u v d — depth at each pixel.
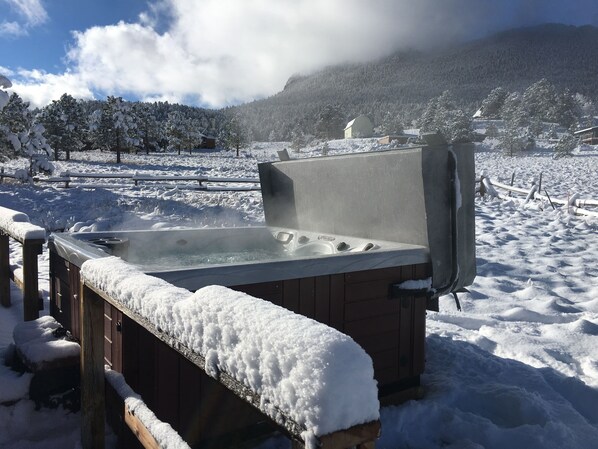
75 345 2.14
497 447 2.09
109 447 1.84
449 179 2.51
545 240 7.77
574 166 34.72
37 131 19.97
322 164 3.50
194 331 0.96
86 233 3.02
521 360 3.11
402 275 2.41
